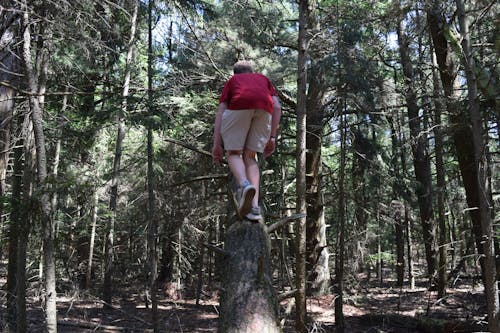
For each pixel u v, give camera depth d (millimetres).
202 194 12039
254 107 3607
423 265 24562
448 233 18141
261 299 3307
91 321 11352
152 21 10977
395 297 16000
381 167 12133
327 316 12617
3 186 6707
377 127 12508
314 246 14328
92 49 7273
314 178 13953
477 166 7020
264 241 3682
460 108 9258
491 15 8320
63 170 12117
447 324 10945
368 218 13109
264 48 12867
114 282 17438
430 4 9266
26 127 6242
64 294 14727
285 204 11828
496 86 7672
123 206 14133
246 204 3473
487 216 6887
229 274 3500
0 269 18688
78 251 17125
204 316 13219
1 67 6242
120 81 12898
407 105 12250
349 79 9922
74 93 5008
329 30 10492
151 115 8414
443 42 10945
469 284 17344
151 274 9617
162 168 11969
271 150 4152
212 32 11320
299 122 6305
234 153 3668
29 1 6035
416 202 14266
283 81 12500
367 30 11281
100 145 13742
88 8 6273
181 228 12227
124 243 16547
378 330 10969
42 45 6641
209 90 11828
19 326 5961
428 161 16109
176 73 10945
